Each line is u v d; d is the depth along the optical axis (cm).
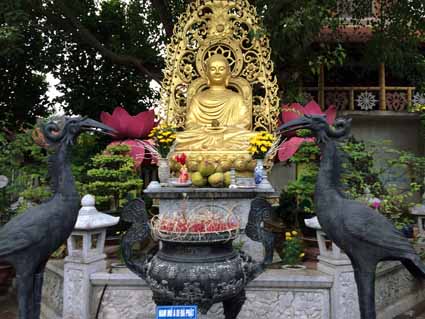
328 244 589
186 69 884
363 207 389
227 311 444
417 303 696
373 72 1508
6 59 1226
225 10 885
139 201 446
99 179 712
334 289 526
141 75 1397
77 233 539
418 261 369
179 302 398
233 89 927
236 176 757
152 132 754
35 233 381
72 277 543
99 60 1405
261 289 537
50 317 589
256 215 444
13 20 853
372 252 375
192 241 398
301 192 688
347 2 1008
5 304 674
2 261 378
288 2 827
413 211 796
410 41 1024
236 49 884
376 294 597
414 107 969
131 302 542
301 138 723
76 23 1141
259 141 696
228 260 414
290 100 984
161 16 1159
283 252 652
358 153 678
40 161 789
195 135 813
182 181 705
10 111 1413
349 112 1415
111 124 880
